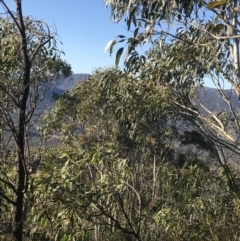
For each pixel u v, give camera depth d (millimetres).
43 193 4168
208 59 5559
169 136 10844
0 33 4262
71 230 4250
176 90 6758
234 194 5895
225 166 6473
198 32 4957
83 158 4523
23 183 3820
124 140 10969
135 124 8203
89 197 4340
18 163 3824
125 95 6980
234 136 6742
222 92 6059
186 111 6832
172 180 6902
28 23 4066
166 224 5926
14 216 3789
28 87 3824
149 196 9375
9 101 3869
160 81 6633
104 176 4473
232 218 5676
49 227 4359
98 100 10891
